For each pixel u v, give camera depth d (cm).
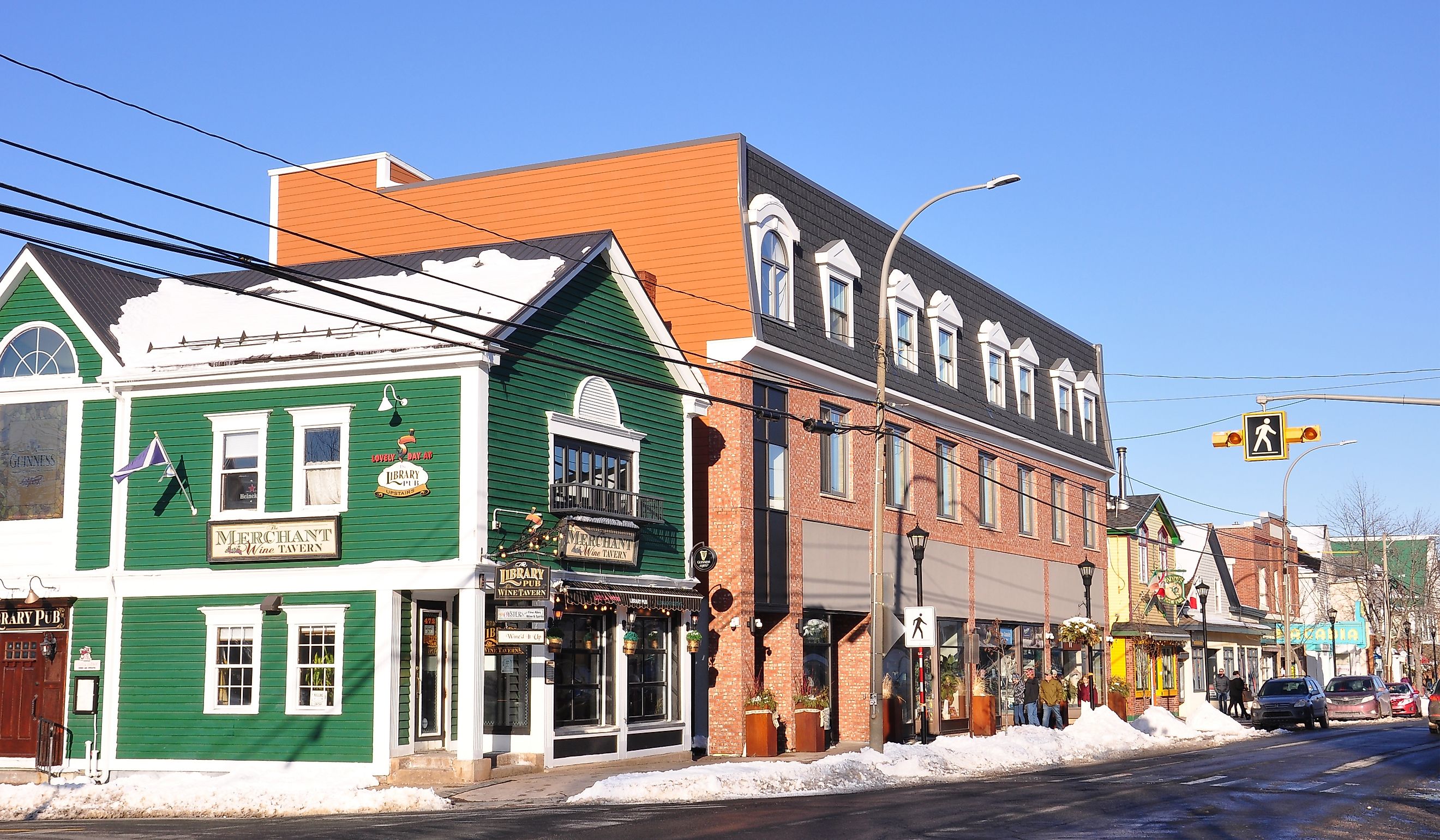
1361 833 1705
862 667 3603
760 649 3259
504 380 2528
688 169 3384
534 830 1664
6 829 1830
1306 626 7900
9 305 2814
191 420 2636
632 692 2822
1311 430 2942
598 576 2691
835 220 3681
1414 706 6041
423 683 2530
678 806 1998
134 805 2091
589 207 3516
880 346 2866
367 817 1917
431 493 2452
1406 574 8800
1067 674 4906
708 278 3288
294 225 3984
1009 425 4538
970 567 4197
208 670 2550
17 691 2703
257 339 2650
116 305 2862
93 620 2653
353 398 2528
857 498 3600
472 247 2991
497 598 2400
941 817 1836
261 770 2486
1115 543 5456
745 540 3108
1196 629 6009
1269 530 7738
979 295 4509
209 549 2569
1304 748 3488
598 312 2809
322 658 2486
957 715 3975
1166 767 2859
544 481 2598
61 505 2712
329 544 2491
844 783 2403
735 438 3133
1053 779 2547
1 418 2775
